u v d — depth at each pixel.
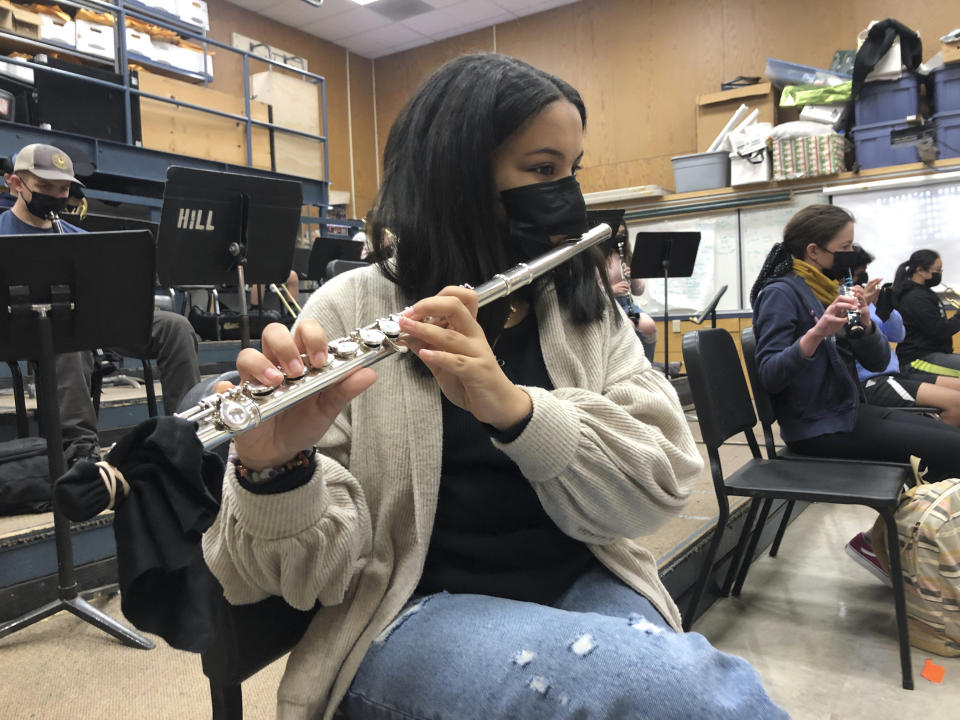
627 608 0.73
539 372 0.80
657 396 0.77
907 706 1.59
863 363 2.39
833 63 5.35
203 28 5.70
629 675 0.53
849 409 2.11
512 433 0.63
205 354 3.94
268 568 0.64
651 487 0.69
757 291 2.38
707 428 1.85
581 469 0.65
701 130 5.81
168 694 1.46
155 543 0.45
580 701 0.53
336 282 0.82
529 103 0.74
